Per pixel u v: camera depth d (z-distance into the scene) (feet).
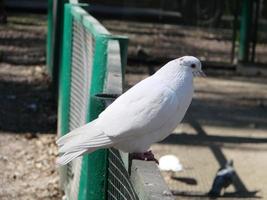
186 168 30.12
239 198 26.76
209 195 26.73
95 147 12.08
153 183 10.55
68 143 12.36
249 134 36.73
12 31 63.87
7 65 48.78
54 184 26.14
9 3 79.20
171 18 78.69
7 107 37.09
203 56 60.70
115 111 12.20
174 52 61.46
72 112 24.64
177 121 12.37
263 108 43.45
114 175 14.07
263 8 59.72
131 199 11.81
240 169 30.60
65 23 27.78
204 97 45.44
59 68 35.73
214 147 33.81
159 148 32.86
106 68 16.70
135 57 55.01
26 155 29.35
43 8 79.87
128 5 82.38
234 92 48.11
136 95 12.19
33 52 54.19
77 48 24.27
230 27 67.41
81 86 22.54
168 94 12.11
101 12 81.20
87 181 15.39
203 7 69.82
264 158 32.48
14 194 25.05
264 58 59.00
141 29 74.18
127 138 12.00
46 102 38.86
